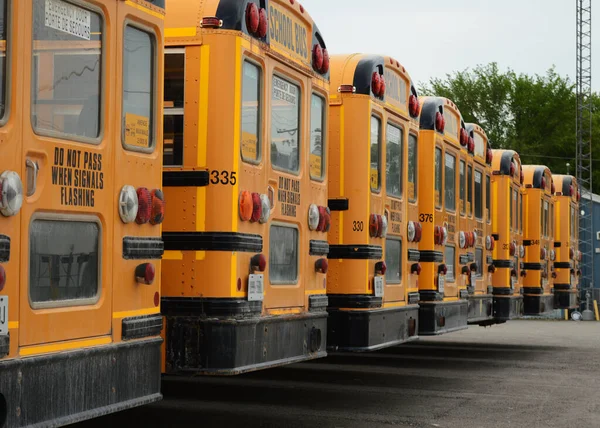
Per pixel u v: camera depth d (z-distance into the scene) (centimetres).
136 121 514
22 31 416
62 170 445
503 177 1510
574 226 2236
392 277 946
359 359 1323
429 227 1084
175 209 611
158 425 716
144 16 519
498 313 1502
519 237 1642
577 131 4122
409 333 981
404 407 836
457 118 1217
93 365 464
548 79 6078
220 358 603
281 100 700
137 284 509
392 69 949
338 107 863
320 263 760
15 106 411
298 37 732
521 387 1004
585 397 931
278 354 678
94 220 472
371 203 874
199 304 604
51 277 440
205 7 614
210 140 608
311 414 784
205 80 611
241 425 721
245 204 622
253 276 633
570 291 2136
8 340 404
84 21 468
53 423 430
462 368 1206
